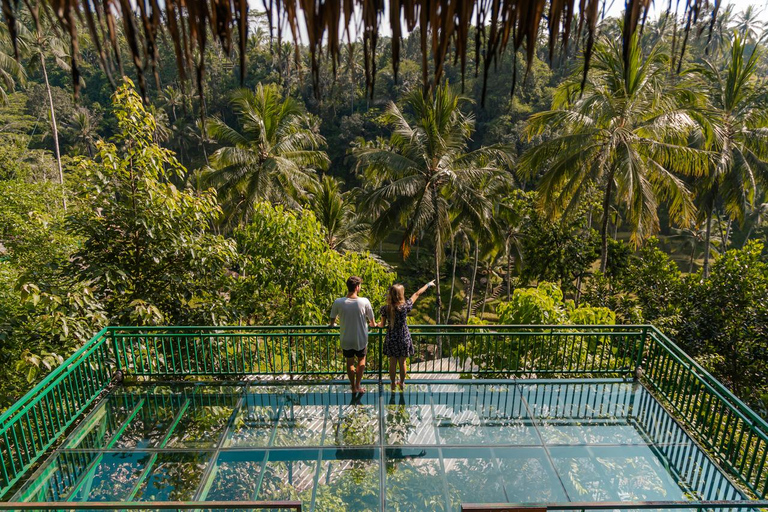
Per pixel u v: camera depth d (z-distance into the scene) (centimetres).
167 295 899
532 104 5066
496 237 2242
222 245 924
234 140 2362
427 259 4584
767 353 1323
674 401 681
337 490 525
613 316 979
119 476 541
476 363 801
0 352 721
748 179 2091
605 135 1580
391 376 703
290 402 682
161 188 873
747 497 509
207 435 612
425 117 1759
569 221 2148
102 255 859
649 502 341
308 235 1286
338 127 5834
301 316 1239
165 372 732
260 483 533
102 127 6025
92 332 771
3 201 1639
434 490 524
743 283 1388
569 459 576
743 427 533
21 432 527
